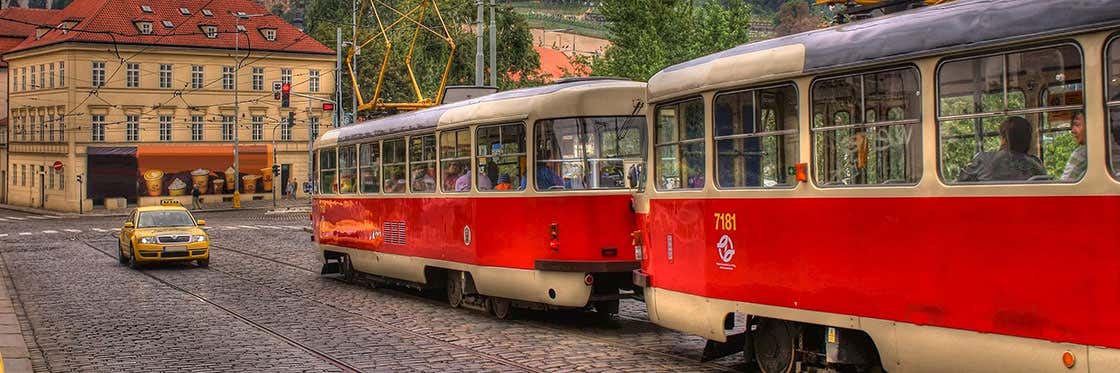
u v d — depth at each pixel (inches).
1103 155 255.3
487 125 585.9
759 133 368.2
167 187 2906.0
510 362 449.1
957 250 292.4
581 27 6525.6
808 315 346.3
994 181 281.9
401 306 676.7
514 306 598.2
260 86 3029.0
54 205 2891.2
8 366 445.1
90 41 2778.1
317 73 3100.4
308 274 951.6
